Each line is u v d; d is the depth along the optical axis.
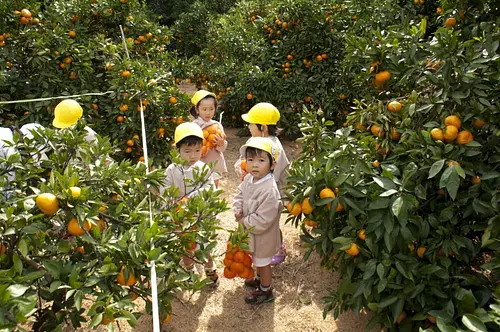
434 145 2.29
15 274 1.66
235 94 6.72
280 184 3.66
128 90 4.68
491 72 2.31
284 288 3.54
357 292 2.34
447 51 2.32
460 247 2.42
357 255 2.49
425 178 2.46
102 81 5.01
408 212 2.36
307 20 6.27
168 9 15.73
